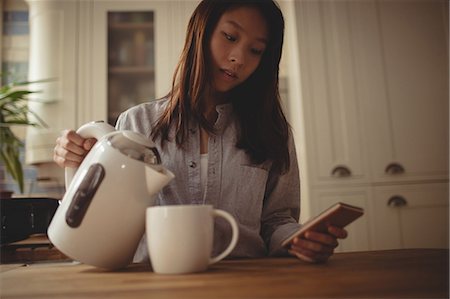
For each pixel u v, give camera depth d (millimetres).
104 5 2139
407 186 1850
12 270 546
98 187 488
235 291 373
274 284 399
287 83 2146
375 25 1965
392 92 1919
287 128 851
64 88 2049
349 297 345
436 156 1886
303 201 1876
